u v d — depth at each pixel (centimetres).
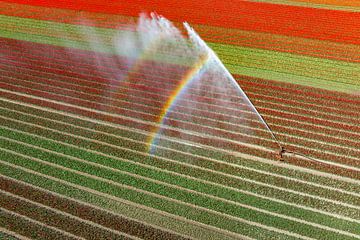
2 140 1761
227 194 1480
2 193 1468
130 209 1406
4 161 1636
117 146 1738
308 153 1688
